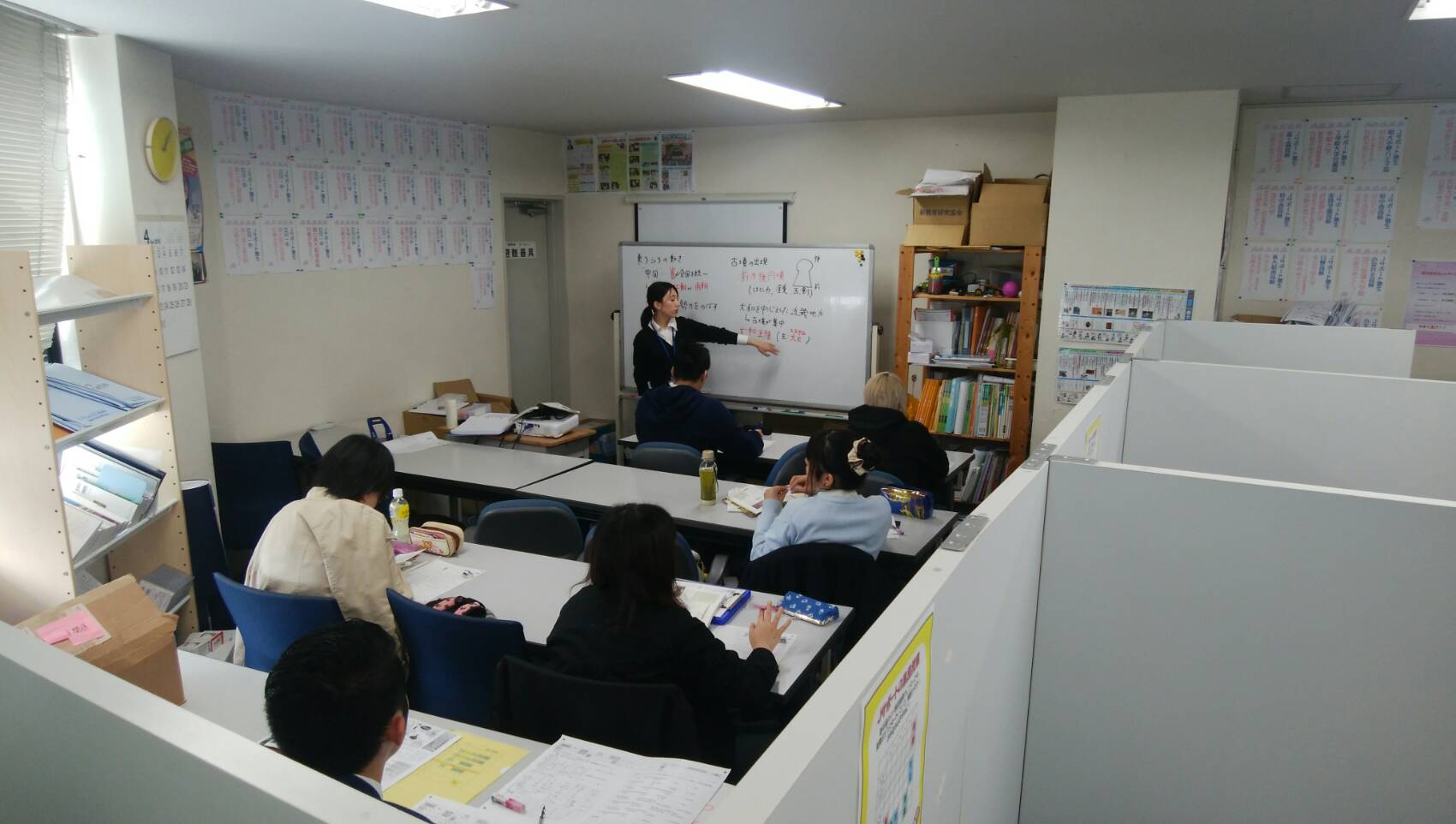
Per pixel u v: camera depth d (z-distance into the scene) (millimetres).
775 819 572
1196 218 4359
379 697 1201
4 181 2832
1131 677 1468
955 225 4922
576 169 6512
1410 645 1268
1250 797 1420
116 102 3072
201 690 1891
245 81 3967
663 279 6039
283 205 4508
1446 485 2285
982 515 1162
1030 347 4812
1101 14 2670
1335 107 4469
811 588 2537
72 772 794
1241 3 2516
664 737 1722
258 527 3861
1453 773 1281
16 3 2553
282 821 639
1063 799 1575
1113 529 1428
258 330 4426
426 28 2889
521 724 1806
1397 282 4492
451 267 5656
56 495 2230
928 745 964
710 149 6016
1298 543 1308
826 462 2607
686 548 2793
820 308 5578
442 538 2861
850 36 3002
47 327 2998
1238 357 3369
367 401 5133
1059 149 4570
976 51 3264
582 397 6824
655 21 2764
